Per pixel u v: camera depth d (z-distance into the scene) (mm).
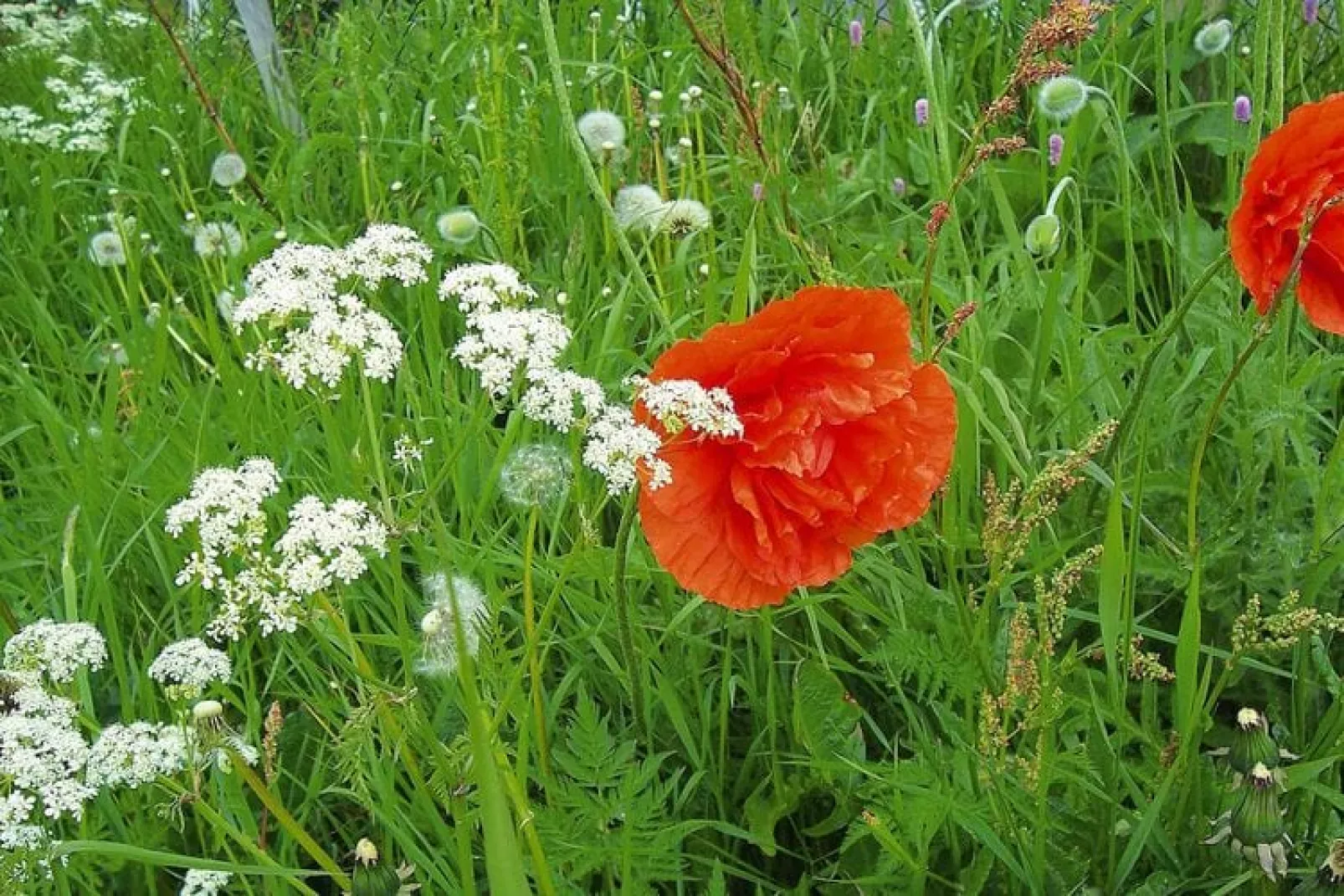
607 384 992
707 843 778
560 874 713
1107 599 703
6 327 1229
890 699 828
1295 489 891
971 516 926
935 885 751
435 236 1206
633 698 788
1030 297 997
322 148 1406
